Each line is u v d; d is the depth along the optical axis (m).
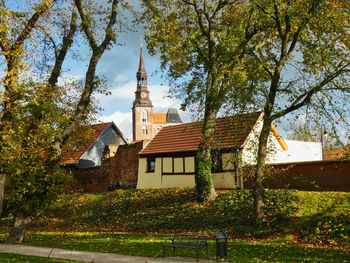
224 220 19.81
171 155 29.78
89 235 19.83
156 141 32.72
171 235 18.70
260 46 20.61
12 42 15.83
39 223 26.48
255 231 17.61
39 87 16.22
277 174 23.53
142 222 22.72
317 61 17.80
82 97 17.12
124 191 30.28
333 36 16.75
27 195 16.50
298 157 33.25
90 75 17.20
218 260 10.90
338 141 16.28
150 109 153.25
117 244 15.28
